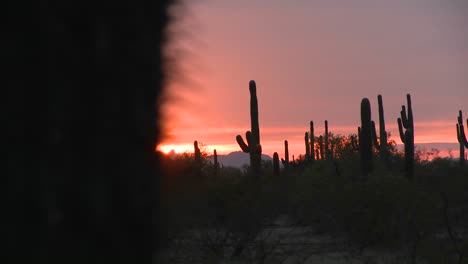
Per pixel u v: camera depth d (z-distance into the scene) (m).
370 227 34.09
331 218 34.88
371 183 36.84
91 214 3.80
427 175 54.69
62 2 3.71
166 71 4.20
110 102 3.89
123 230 3.99
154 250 4.21
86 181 3.79
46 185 3.64
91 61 3.81
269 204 33.56
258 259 27.77
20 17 3.60
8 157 3.58
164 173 4.29
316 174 44.09
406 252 28.22
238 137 46.78
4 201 3.58
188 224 27.41
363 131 47.81
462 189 44.97
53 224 3.66
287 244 29.64
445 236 30.94
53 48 3.68
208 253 28.14
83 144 3.79
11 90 3.59
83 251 3.78
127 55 3.98
